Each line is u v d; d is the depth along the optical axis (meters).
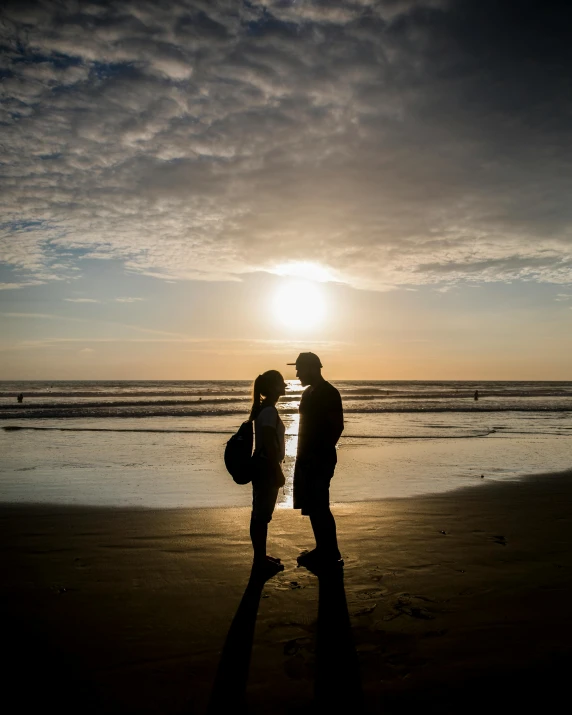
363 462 12.05
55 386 103.69
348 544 5.35
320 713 2.58
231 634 3.38
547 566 4.68
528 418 26.69
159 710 2.61
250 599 3.92
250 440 4.38
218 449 14.39
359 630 3.42
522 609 3.73
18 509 7.14
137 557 4.98
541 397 59.62
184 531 5.94
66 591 4.11
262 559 4.24
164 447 14.83
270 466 4.23
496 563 4.75
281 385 4.51
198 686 2.81
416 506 7.32
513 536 5.71
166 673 2.94
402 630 3.41
